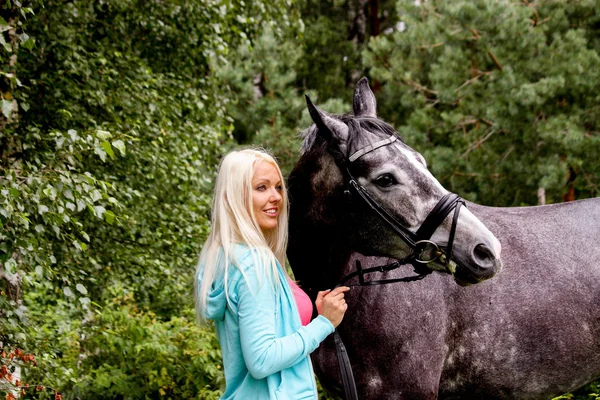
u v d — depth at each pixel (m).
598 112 7.54
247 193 2.00
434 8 8.90
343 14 12.73
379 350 2.50
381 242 2.30
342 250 2.47
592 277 2.64
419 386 2.51
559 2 7.94
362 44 12.24
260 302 1.86
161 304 5.30
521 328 2.58
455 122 8.26
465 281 2.25
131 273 4.49
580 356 2.63
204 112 5.50
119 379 4.29
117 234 4.52
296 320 1.95
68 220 2.84
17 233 2.74
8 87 3.54
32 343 3.17
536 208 2.88
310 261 2.53
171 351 4.55
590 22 8.06
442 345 2.57
